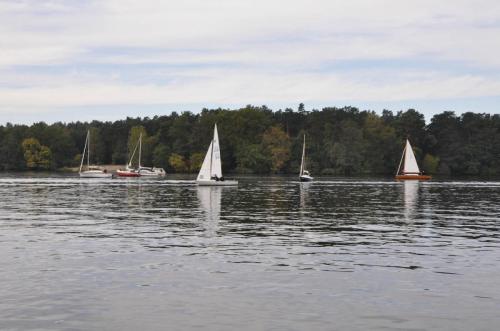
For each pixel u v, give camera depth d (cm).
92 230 3203
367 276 2000
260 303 1648
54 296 1706
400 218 4022
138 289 1795
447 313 1563
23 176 14712
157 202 5534
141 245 2652
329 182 11612
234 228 3353
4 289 1781
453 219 3966
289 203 5481
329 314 1546
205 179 9400
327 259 2317
